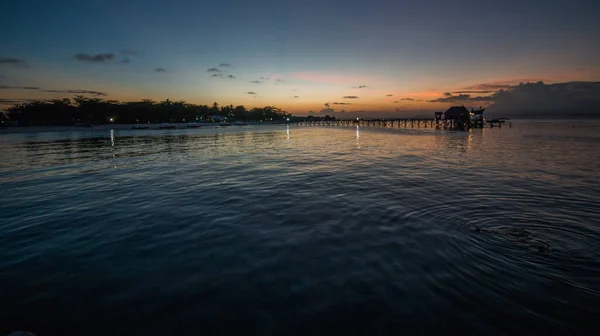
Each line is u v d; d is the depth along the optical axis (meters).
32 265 6.16
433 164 18.70
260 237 7.46
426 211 9.30
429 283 5.27
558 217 8.62
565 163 18.80
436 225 8.09
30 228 8.25
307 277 5.55
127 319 4.46
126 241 7.31
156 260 6.31
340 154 24.88
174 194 11.87
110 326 4.32
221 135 61.56
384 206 9.91
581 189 11.95
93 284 5.42
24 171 17.44
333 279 5.46
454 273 5.59
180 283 5.41
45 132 73.69
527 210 9.29
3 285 5.42
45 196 11.70
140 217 9.12
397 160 20.67
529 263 5.91
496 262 5.98
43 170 17.77
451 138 43.62
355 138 46.22
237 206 10.16
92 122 97.38
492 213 9.02
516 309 4.54
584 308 4.54
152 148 32.03
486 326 4.20
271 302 4.80
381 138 45.19
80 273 5.81
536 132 58.72
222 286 5.29
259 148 31.44
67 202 10.83
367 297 4.89
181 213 9.45
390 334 4.06
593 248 6.55
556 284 5.18
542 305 4.62
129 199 11.17
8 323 4.41
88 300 4.94
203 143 39.19
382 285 5.23
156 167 18.70
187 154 26.05
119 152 27.94
